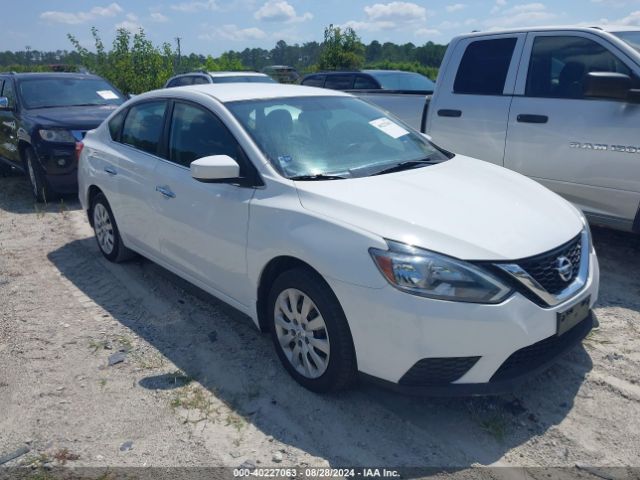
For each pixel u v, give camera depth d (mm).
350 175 3566
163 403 3285
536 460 2771
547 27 5328
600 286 4656
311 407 3213
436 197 3270
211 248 3863
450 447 2873
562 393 3268
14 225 7000
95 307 4590
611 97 4672
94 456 2877
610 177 4828
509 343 2754
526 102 5320
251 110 3953
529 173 5391
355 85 11820
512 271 2797
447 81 5996
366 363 2947
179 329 4164
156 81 19141
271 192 3432
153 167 4426
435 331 2725
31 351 3900
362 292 2854
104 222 5457
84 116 8070
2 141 9047
